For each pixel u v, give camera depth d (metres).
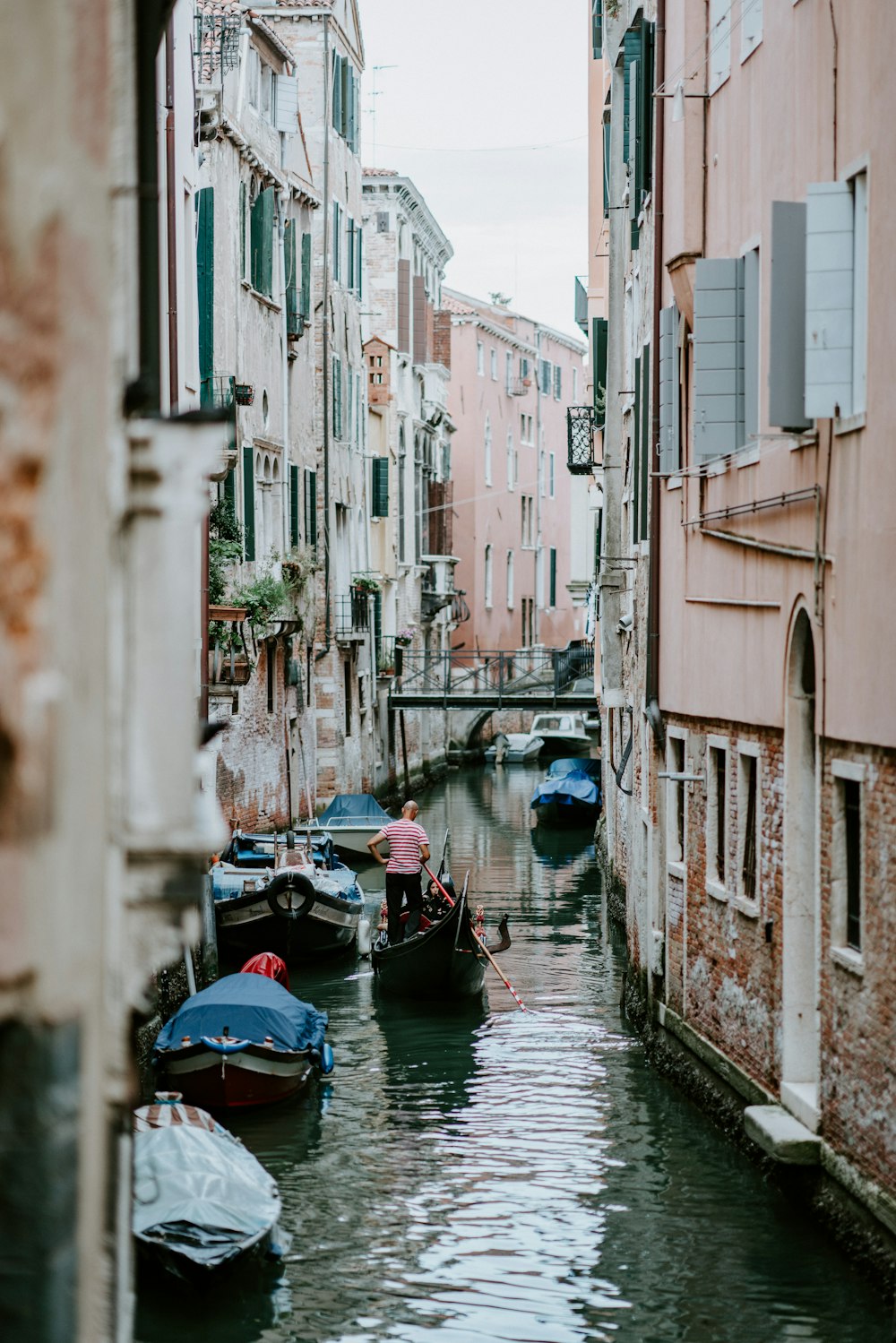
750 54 12.19
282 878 21.39
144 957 4.12
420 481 53.84
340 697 36.72
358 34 39.75
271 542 31.23
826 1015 10.30
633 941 18.22
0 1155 3.54
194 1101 14.48
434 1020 18.50
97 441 3.71
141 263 6.03
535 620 75.12
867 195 9.49
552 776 42.25
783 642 11.21
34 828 3.47
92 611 3.69
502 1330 9.57
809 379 9.84
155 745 4.13
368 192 51.25
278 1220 10.65
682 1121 13.77
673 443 14.75
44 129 3.48
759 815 11.93
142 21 5.66
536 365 75.00
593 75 31.08
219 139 26.73
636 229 18.45
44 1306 3.55
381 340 46.94
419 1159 13.02
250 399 26.22
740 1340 9.27
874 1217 9.32
